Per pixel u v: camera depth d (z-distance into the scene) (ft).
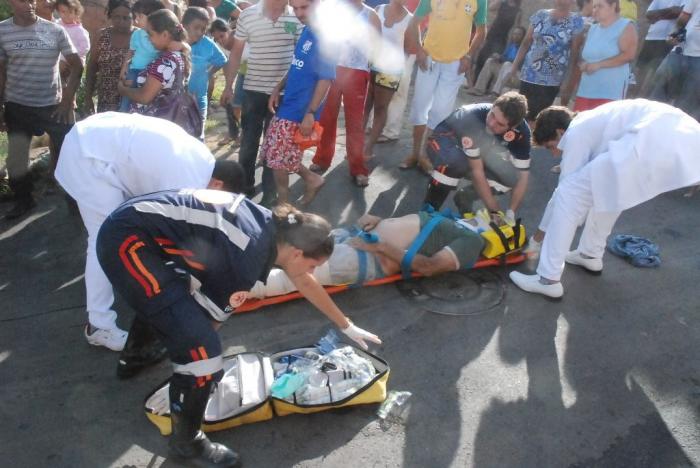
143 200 7.30
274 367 9.68
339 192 17.01
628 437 9.24
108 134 8.93
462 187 16.55
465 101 27.50
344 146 20.39
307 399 9.05
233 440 8.69
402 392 9.77
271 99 14.96
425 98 17.81
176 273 7.39
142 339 9.57
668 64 21.11
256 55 14.92
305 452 8.56
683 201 18.33
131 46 12.17
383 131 21.06
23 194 14.65
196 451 8.03
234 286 7.30
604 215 12.76
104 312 9.95
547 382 10.29
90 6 19.66
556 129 12.43
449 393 9.87
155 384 9.66
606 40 17.31
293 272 7.80
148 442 8.58
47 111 14.35
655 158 10.57
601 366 10.80
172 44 12.06
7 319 11.00
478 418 9.40
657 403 10.00
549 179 19.08
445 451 8.74
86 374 9.79
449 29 16.87
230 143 19.93
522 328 11.67
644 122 10.73
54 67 14.17
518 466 8.58
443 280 12.99
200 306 7.71
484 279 13.15
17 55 13.56
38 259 13.00
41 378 9.65
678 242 15.72
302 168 15.14
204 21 14.98
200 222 7.10
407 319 11.67
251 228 7.16
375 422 9.16
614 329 11.87
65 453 8.33
